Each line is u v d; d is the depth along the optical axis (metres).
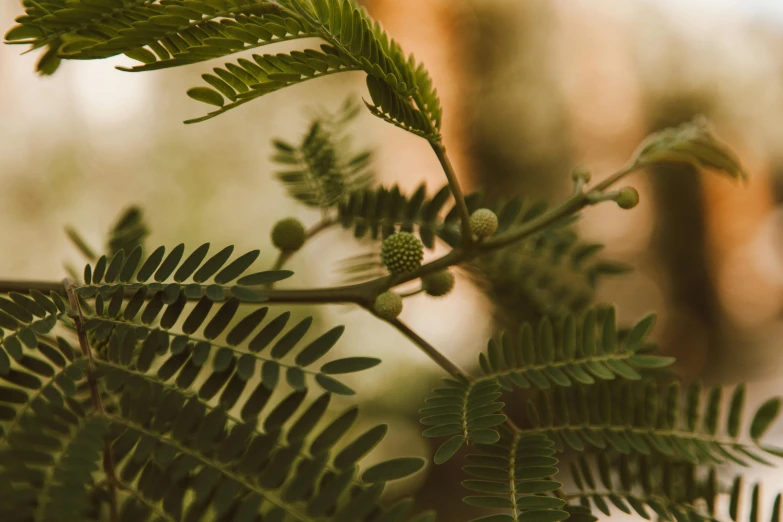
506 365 0.39
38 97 1.72
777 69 2.50
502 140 2.10
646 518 0.38
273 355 0.36
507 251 0.46
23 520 0.33
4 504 0.33
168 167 1.81
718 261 2.43
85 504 0.33
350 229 0.45
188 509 0.33
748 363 2.52
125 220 0.48
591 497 0.38
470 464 0.36
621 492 0.38
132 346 0.36
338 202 0.46
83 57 0.36
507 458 0.36
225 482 0.33
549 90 2.13
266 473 0.33
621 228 2.23
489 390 0.37
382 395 1.47
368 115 1.45
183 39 0.37
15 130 1.69
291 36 0.36
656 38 2.34
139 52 0.36
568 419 0.39
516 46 2.10
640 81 2.32
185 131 1.84
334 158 0.47
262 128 1.84
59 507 0.33
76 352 0.36
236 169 1.82
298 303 0.40
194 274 0.37
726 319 2.49
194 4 0.36
